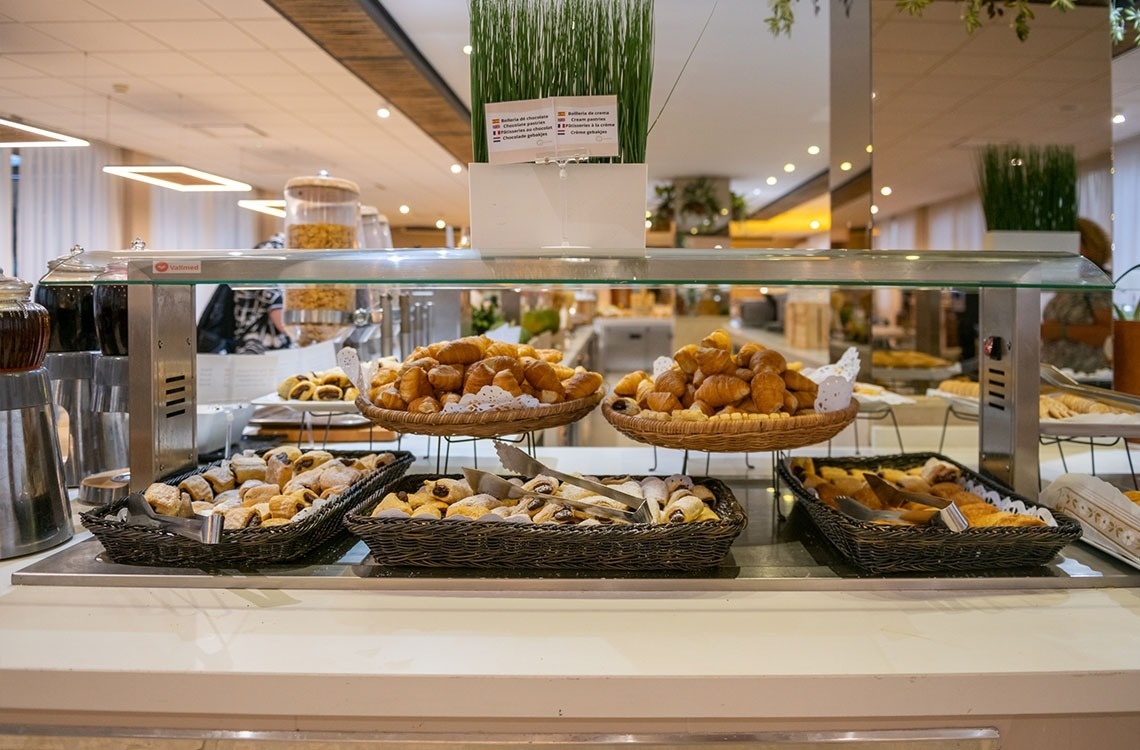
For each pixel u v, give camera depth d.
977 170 3.21
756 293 9.53
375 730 0.91
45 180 7.59
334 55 4.71
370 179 9.78
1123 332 2.03
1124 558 1.17
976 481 1.37
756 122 6.31
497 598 1.08
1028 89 3.15
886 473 1.46
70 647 0.94
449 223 15.30
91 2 4.09
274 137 7.35
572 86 1.32
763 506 1.49
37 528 1.26
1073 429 1.58
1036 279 1.13
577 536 1.09
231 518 1.17
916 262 1.14
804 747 0.90
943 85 3.22
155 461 1.35
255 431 2.24
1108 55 3.07
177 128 6.99
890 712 0.89
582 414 1.45
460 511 1.16
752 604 1.07
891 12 3.20
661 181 9.82
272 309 3.14
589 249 1.15
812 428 1.26
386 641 0.96
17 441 1.24
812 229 14.16
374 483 1.38
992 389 1.44
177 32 4.53
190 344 1.46
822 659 0.92
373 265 1.16
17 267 7.53
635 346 9.13
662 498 1.24
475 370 1.39
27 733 0.91
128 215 8.48
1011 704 0.89
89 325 1.68
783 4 2.91
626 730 0.91
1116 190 3.94
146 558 1.16
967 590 1.11
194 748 0.91
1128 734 0.92
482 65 1.31
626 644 0.95
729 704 0.88
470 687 0.88
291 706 0.89
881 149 3.29
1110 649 0.94
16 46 4.78
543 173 1.30
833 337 4.27
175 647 0.94
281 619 1.02
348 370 1.41
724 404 1.34
